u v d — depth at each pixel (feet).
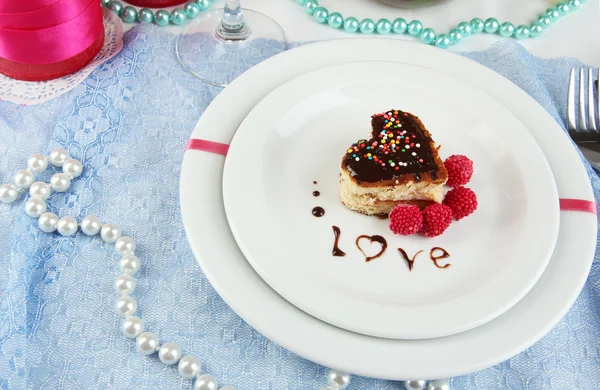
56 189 1.92
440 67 2.11
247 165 1.84
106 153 1.99
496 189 1.91
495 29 2.33
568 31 2.37
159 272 1.81
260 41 2.27
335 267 1.77
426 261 1.79
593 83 2.16
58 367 1.68
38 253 1.82
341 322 1.63
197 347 1.71
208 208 1.78
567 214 1.85
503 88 2.07
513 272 1.72
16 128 2.04
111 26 2.27
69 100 2.07
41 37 2.04
